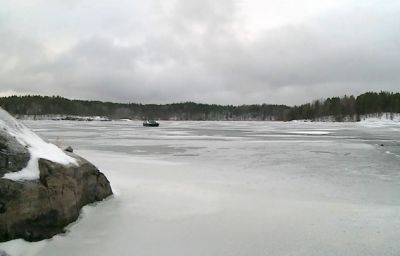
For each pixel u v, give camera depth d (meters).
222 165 18.81
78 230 7.75
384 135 52.41
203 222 8.67
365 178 15.14
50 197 7.41
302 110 163.38
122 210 9.25
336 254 6.98
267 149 28.77
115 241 7.34
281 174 15.97
